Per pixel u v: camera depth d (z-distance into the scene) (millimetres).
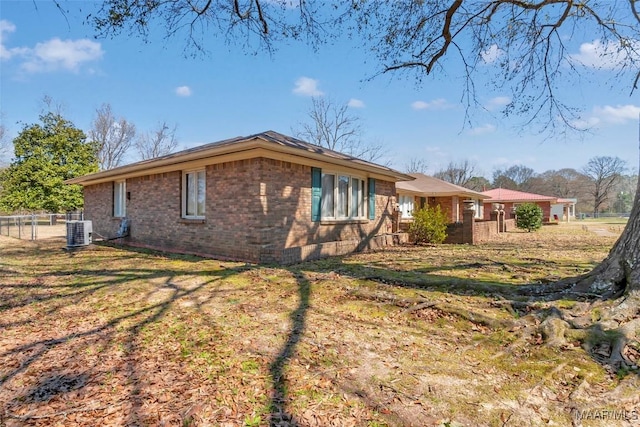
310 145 11711
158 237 11492
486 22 7371
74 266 8227
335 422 2352
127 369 3172
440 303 4633
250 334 3922
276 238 8812
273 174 8773
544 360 3186
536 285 5348
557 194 59562
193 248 10211
